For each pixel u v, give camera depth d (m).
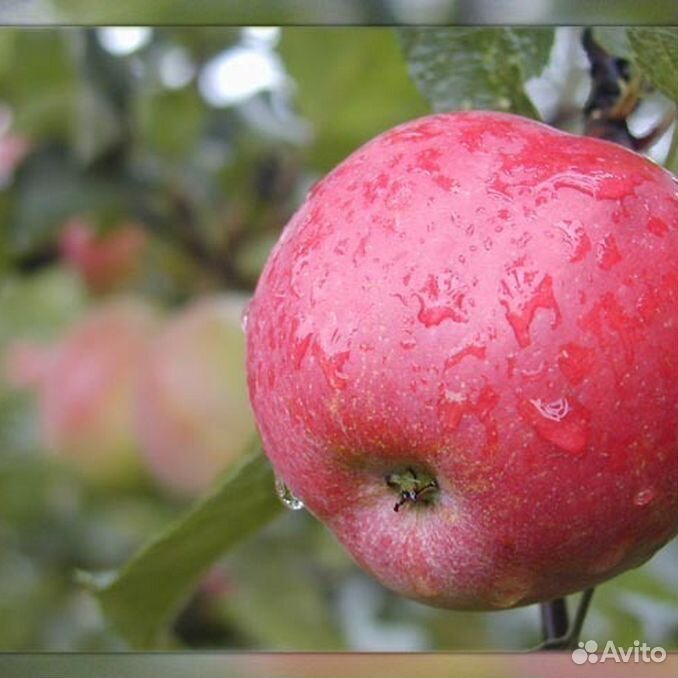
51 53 0.89
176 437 0.91
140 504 0.96
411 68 0.65
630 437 0.48
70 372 0.94
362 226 0.51
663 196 0.51
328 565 0.92
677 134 0.62
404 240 0.50
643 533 0.51
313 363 0.50
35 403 1.01
